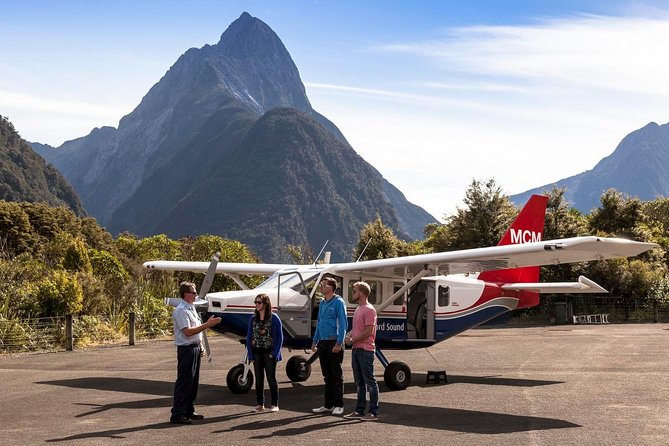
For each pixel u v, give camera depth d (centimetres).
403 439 809
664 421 908
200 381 1345
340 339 966
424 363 1653
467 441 796
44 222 5400
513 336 2509
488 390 1206
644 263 3816
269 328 1002
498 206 3759
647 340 2258
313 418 948
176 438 819
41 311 2152
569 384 1266
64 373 1481
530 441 795
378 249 4300
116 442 798
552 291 1492
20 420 942
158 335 2469
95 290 2359
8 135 19562
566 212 3909
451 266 1309
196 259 4047
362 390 952
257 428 878
